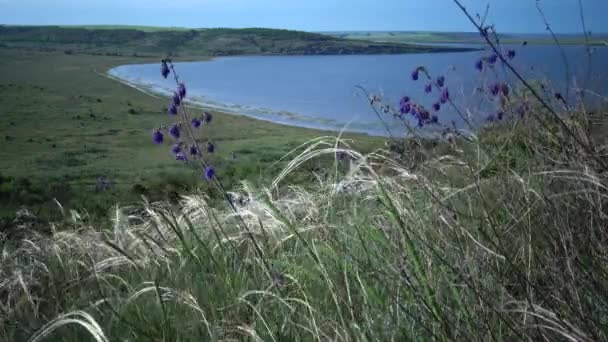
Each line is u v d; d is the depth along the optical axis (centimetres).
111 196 1811
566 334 188
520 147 391
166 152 5056
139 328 283
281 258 354
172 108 345
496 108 440
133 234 468
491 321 227
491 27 330
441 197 319
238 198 446
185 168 3347
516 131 394
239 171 1880
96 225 675
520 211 289
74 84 12269
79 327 313
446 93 457
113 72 15975
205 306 315
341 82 12556
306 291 298
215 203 558
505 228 280
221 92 11575
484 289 226
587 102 363
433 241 295
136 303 332
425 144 424
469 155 416
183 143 346
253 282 334
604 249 229
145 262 409
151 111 8575
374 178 329
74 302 357
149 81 13625
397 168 349
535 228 276
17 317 350
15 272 392
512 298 228
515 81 383
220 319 299
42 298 372
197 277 354
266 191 397
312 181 523
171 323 300
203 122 354
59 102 9300
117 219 514
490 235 279
